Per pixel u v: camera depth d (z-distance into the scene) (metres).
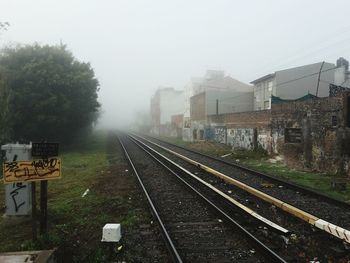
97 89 37.91
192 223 9.27
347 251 7.17
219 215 9.89
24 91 31.09
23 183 10.03
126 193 13.25
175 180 15.90
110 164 22.81
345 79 40.06
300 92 40.47
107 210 10.84
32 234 8.28
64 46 36.34
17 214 10.05
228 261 6.81
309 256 7.07
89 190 14.20
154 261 6.96
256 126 28.19
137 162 22.97
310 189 13.09
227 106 48.38
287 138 21.12
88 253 7.33
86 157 28.42
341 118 16.92
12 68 32.50
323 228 8.32
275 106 24.33
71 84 33.56
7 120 25.12
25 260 6.03
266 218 9.79
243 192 13.40
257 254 7.15
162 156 25.50
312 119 19.39
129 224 9.30
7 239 8.60
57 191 14.55
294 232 8.45
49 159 7.79
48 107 31.95
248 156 25.58
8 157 9.83
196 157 26.09
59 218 10.05
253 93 49.12
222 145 35.50
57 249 7.04
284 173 17.95
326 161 18.12
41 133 34.03
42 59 33.06
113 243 7.74
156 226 9.08
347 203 10.77
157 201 11.89
